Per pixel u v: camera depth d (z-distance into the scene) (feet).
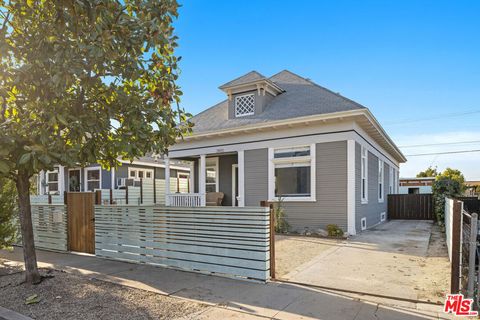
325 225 34.50
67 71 12.13
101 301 14.42
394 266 19.88
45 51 12.38
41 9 13.21
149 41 14.23
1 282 17.83
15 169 15.47
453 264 13.82
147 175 69.56
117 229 23.03
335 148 34.42
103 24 12.64
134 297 14.87
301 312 12.67
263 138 39.29
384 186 52.75
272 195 38.09
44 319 12.55
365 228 38.42
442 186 41.81
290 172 37.52
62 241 26.50
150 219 21.33
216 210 18.40
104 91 15.51
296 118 35.45
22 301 14.73
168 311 13.03
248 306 13.41
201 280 17.35
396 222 48.52
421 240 29.53
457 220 13.89
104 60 13.69
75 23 12.36
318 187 35.14
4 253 26.45
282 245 27.43
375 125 37.40
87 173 65.41
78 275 18.86
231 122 42.32
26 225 17.49
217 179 49.55
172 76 16.81
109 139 15.89
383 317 12.12
